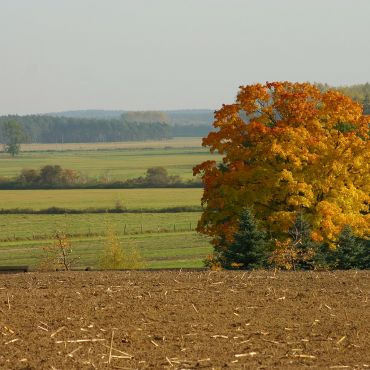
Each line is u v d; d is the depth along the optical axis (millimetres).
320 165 90688
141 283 50594
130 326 38656
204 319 40438
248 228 77250
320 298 46000
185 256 144750
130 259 113812
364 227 89812
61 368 31297
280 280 52219
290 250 74688
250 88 95250
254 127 91438
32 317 40219
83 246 165625
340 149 91375
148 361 32688
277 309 43000
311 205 90312
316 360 33031
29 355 33250
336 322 40094
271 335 37406
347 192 91062
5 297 45406
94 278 53312
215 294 46750
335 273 56000
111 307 42750
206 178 94125
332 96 95500
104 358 33000
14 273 59344
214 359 33031
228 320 40344
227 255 77062
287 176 88750
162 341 36094
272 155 89125
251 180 90688
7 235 187250
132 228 195250
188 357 33344
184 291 47594
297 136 90375
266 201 89625
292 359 33156
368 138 97125
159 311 42031
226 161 95125
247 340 36375
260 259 76188
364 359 33188
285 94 94562
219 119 95625
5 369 31062
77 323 39094
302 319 40719
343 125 99312
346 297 46375
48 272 59188
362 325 39469
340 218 88562
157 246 161000
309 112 93688
